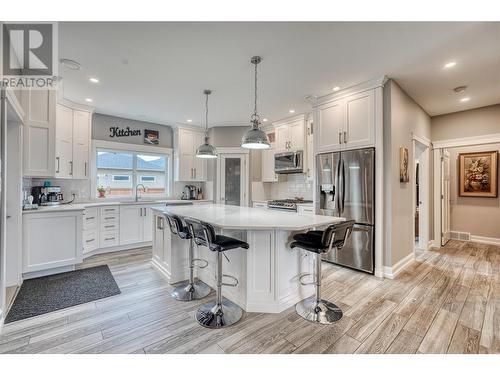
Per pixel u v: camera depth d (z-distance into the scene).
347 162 3.38
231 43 2.35
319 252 2.02
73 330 1.97
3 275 2.05
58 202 3.87
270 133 5.44
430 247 4.52
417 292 2.67
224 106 4.21
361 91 3.26
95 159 4.55
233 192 5.54
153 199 5.35
